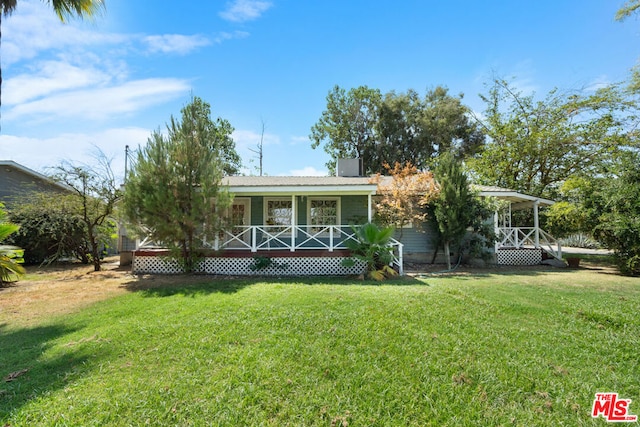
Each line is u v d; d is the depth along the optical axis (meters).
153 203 8.53
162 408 2.89
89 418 2.77
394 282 8.41
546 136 17.75
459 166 12.04
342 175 15.92
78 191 11.15
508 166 19.22
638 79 14.73
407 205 11.67
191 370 3.53
